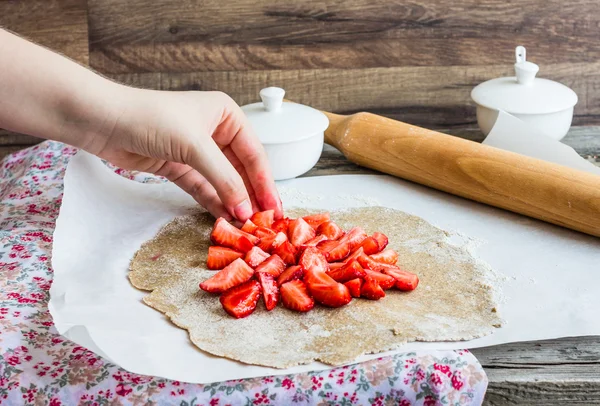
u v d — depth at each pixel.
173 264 0.78
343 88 1.14
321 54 1.13
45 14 1.11
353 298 0.73
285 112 0.93
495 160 0.86
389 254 0.77
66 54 1.13
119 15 1.11
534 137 0.93
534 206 0.84
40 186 0.94
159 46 1.12
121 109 0.72
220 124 0.82
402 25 1.12
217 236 0.79
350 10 1.11
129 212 0.86
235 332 0.68
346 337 0.67
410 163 0.91
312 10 1.11
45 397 0.64
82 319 0.69
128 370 0.63
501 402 0.66
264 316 0.71
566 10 1.11
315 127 0.92
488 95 0.98
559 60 1.13
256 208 0.86
